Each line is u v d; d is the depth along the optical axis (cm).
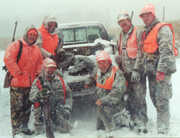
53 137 420
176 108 587
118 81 427
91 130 464
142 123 448
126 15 443
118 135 431
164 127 430
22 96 446
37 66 452
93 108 559
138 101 456
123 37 459
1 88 888
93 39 696
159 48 415
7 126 504
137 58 439
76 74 514
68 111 448
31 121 527
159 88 426
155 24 426
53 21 485
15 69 424
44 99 427
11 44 436
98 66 432
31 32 430
